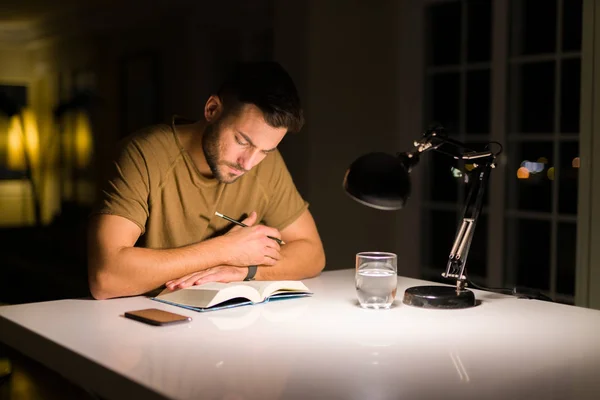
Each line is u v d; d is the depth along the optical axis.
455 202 4.10
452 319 1.63
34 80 8.62
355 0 4.29
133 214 1.89
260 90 1.86
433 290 1.82
